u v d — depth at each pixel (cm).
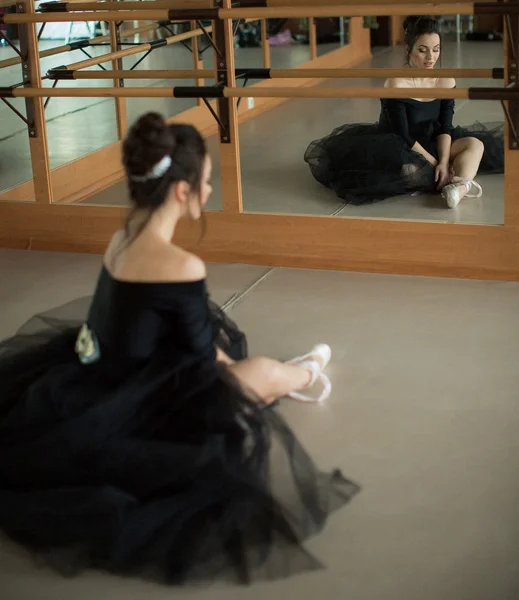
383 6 339
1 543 219
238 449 220
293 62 694
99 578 205
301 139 561
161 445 217
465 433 255
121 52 468
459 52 855
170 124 221
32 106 406
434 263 370
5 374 245
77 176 465
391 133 450
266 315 339
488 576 198
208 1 363
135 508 210
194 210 224
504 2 327
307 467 225
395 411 268
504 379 284
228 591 198
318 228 381
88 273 393
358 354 305
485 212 411
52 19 379
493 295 349
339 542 212
